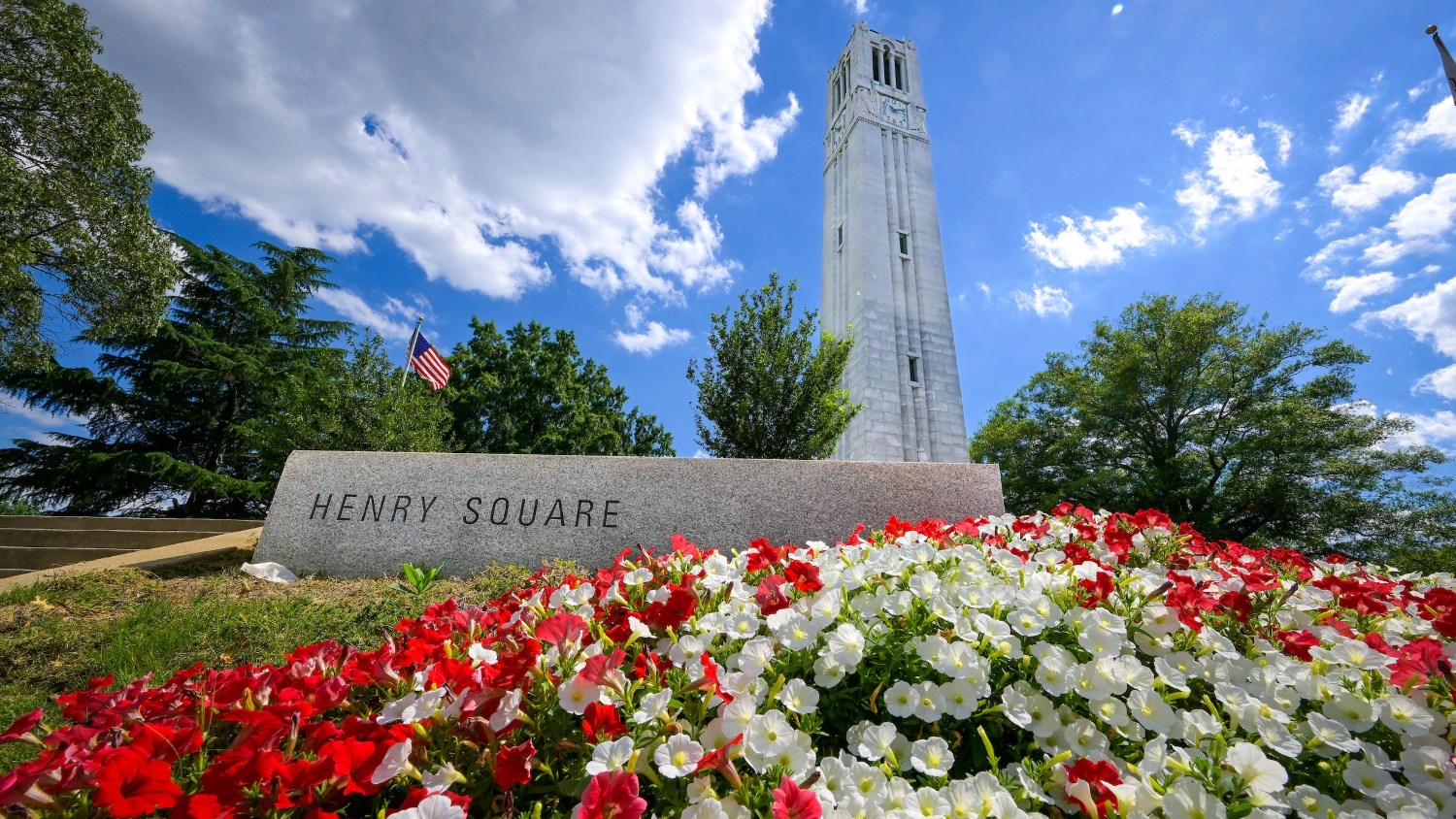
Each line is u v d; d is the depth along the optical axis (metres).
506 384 26.78
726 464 6.97
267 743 1.48
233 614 4.86
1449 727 1.79
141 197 16.08
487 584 5.89
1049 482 23.55
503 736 1.63
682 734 1.50
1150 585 2.45
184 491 22.03
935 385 30.64
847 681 1.99
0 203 13.59
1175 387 21.84
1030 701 1.71
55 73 14.40
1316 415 18.89
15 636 4.46
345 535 6.82
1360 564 4.29
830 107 40.16
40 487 21.02
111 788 1.29
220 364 22.67
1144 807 1.36
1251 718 1.71
